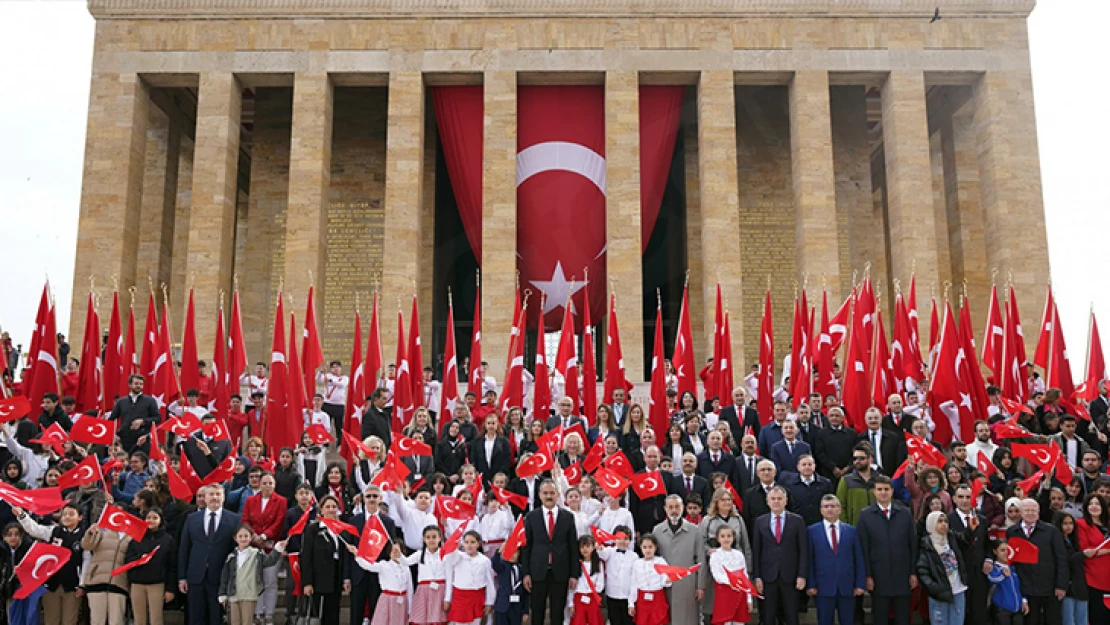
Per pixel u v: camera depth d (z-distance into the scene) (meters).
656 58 38.34
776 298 41.31
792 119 38.78
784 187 42.12
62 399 21.58
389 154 37.59
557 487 15.11
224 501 17.05
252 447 17.95
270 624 15.71
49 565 13.85
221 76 38.19
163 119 42.66
